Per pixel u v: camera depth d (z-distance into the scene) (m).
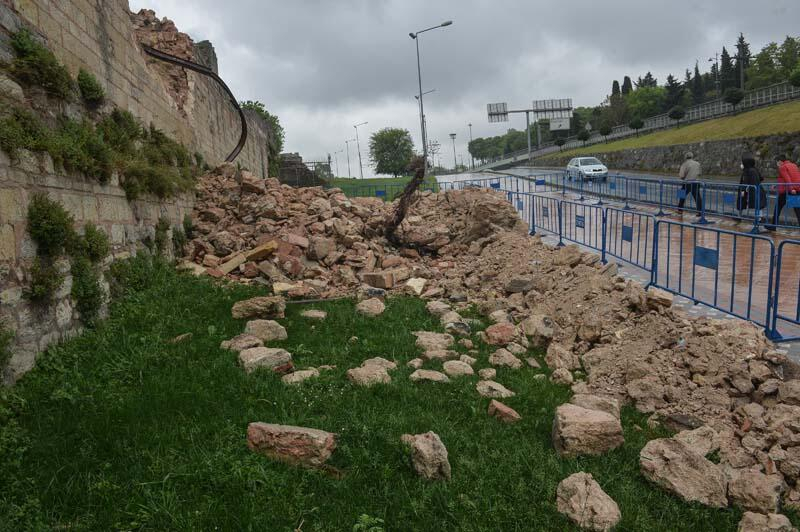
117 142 8.59
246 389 4.86
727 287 8.24
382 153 94.94
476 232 13.48
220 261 10.40
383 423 4.35
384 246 13.14
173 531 3.11
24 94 5.95
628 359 5.64
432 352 6.23
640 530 3.35
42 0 6.69
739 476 3.71
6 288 4.79
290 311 7.85
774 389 4.63
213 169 16.17
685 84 81.12
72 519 3.19
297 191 14.62
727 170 29.23
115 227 7.73
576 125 83.31
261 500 3.38
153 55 12.90
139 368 5.20
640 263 10.37
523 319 7.90
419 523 3.32
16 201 5.08
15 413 4.22
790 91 35.62
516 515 3.46
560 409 4.45
